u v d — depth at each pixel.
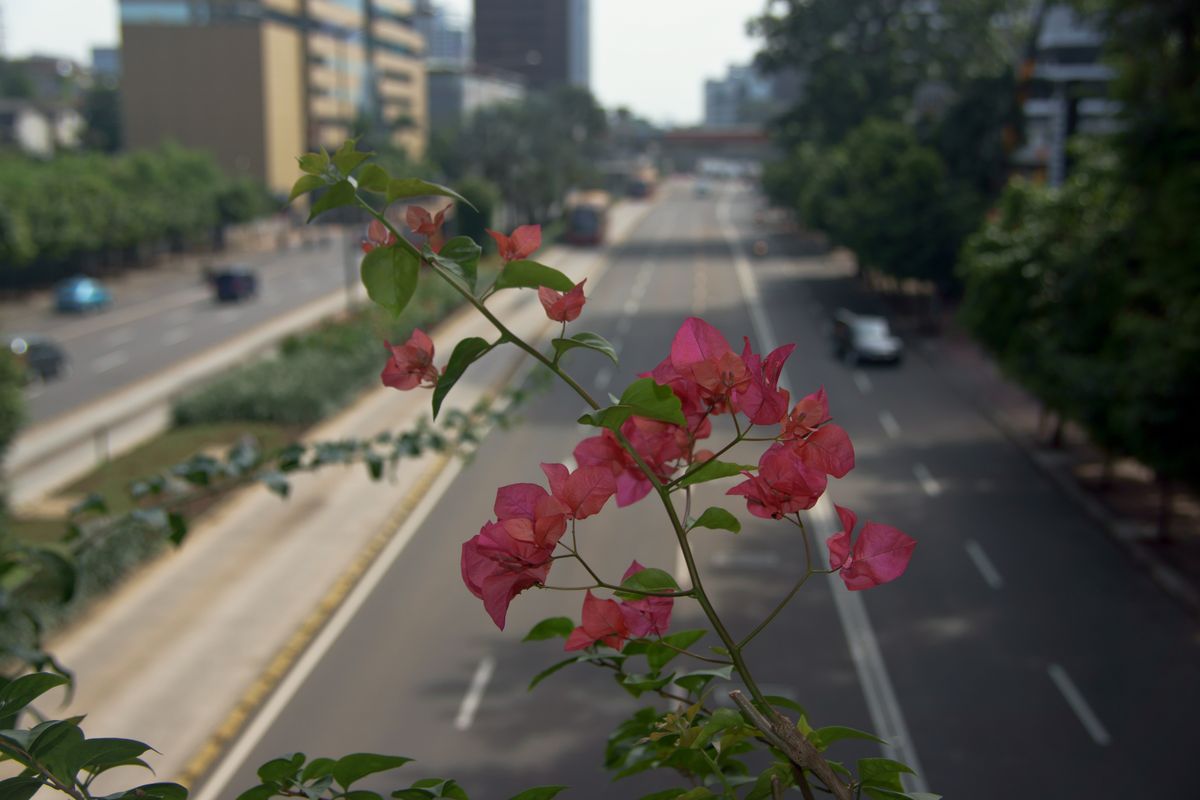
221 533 21.17
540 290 1.86
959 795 12.38
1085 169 25.77
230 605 17.81
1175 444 18.91
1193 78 21.03
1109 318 23.33
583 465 2.05
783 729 1.73
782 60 72.94
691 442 2.04
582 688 15.03
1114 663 15.95
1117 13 22.23
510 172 90.00
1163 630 17.22
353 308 44.94
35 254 57.38
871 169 49.28
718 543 20.92
